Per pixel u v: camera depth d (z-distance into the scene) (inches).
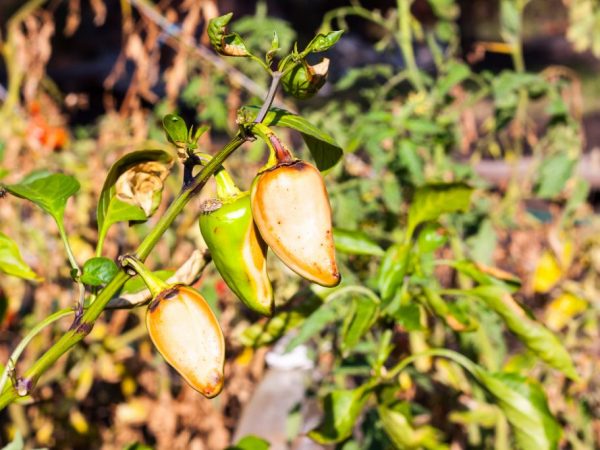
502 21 63.7
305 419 50.0
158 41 67.3
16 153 60.4
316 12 235.6
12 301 58.1
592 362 56.8
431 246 38.5
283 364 51.2
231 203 25.8
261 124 25.0
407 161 51.6
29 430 60.4
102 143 64.7
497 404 37.2
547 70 62.2
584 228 63.4
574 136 59.0
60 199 29.5
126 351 61.6
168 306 24.5
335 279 23.5
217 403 58.7
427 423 54.8
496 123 61.8
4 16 217.5
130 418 60.7
